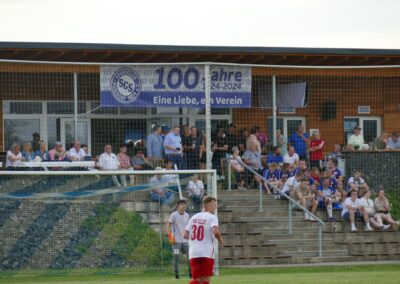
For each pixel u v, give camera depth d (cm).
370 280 3102
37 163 3825
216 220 2466
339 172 4438
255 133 4459
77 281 3350
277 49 4669
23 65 4194
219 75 4097
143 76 3991
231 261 3962
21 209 3662
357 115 5172
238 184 4325
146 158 4131
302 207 4131
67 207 3700
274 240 4119
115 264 3662
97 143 4641
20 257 3609
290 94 4772
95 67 4244
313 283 2977
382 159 4562
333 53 4753
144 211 3766
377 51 4800
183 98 4041
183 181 3862
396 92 5116
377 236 4300
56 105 4603
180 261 3666
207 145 3769
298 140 4562
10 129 4550
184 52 4550
